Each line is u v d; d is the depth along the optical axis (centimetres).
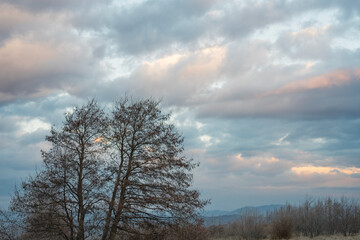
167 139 2452
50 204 2178
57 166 2217
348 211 5022
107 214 2186
